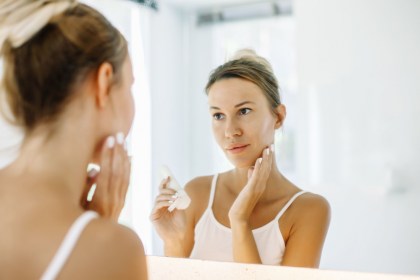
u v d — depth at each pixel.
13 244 0.44
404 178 0.67
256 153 0.77
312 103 0.73
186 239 0.83
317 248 0.73
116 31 0.55
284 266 0.76
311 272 0.73
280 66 0.74
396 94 0.67
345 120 0.70
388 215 0.68
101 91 0.51
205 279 0.82
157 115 0.82
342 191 0.71
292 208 0.75
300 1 0.73
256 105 0.76
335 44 0.71
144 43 0.83
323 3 0.72
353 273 0.70
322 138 0.72
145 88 0.83
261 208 0.77
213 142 0.79
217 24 0.78
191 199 0.81
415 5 0.66
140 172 0.84
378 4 0.68
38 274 0.43
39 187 0.46
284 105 0.74
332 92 0.71
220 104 0.78
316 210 0.73
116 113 0.55
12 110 0.50
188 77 0.80
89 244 0.43
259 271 0.78
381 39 0.68
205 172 0.80
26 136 0.49
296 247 0.75
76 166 0.50
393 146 0.67
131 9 0.83
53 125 0.48
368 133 0.69
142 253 0.47
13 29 0.48
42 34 0.48
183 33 0.80
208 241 0.81
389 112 0.67
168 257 0.84
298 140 0.74
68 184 0.49
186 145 0.81
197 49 0.79
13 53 0.49
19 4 0.49
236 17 0.77
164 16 0.81
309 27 0.72
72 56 0.48
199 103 0.80
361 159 0.69
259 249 0.78
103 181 0.59
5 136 0.64
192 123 0.80
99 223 0.46
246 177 0.78
